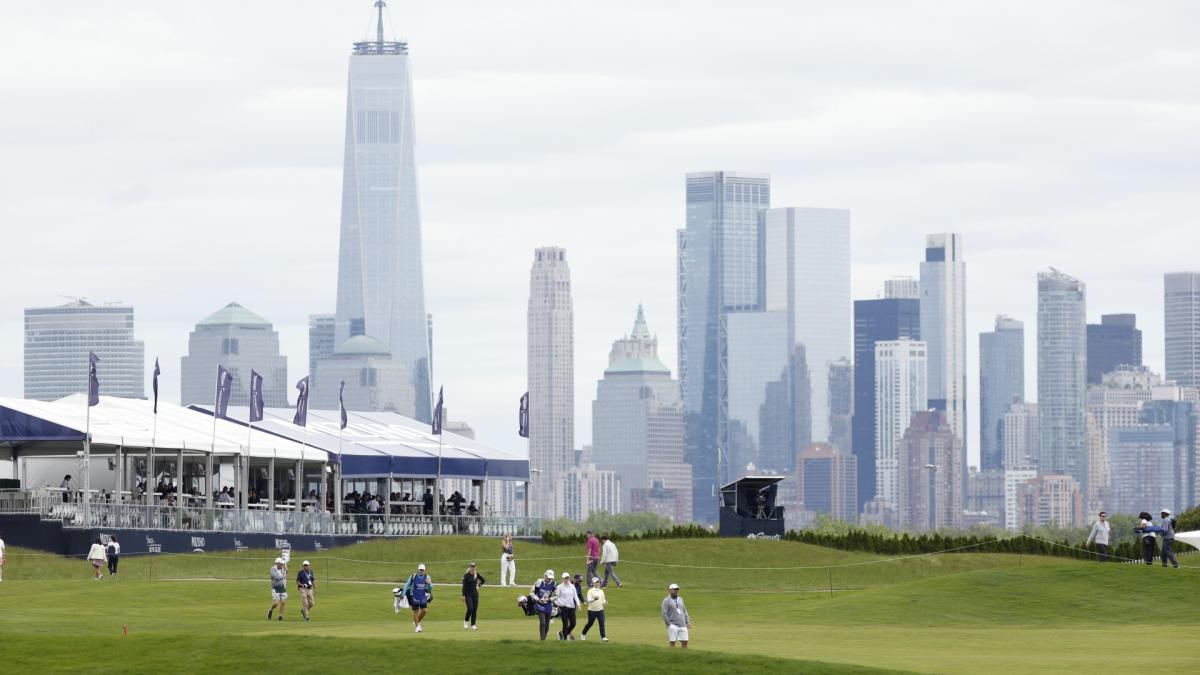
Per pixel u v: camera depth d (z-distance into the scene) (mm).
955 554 131125
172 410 156000
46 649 73625
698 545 130125
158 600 99688
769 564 126625
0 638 75188
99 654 72875
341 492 156375
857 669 69688
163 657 72500
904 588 104688
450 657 72250
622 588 114062
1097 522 114188
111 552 116562
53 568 118688
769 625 93688
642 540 139625
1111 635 87438
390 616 95562
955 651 78500
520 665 70875
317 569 123938
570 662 71250
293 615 94938
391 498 170000
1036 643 82750
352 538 146875
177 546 131250
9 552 122250
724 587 119250
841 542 138500
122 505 127562
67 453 144875
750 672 69562
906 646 81062
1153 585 102812
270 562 126000
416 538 138125
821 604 102375
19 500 125438
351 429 170875
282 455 147875
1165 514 109250
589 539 113312
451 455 163125
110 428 134250
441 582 119062
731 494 139500
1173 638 85500
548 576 79125
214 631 83250
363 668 70625
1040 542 134875
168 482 142750
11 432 130750
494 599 104438
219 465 157625
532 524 164125
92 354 129250
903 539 139375
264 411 171875
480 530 158000
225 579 118312
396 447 163000
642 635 85250
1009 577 105188
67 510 124625
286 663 71438
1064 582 103812
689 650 73312
